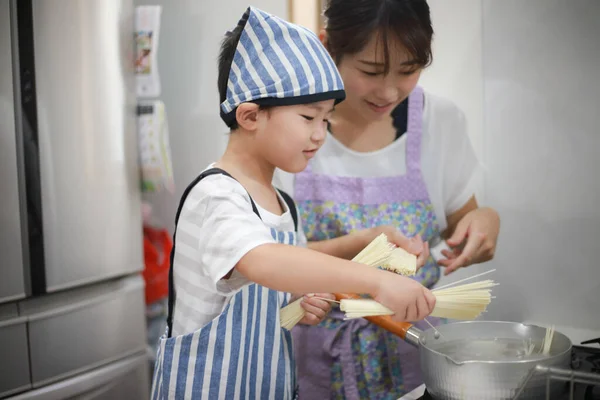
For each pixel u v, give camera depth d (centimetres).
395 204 125
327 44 122
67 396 148
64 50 146
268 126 89
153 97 165
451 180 123
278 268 78
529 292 119
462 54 119
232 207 85
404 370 125
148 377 172
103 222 155
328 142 128
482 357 86
